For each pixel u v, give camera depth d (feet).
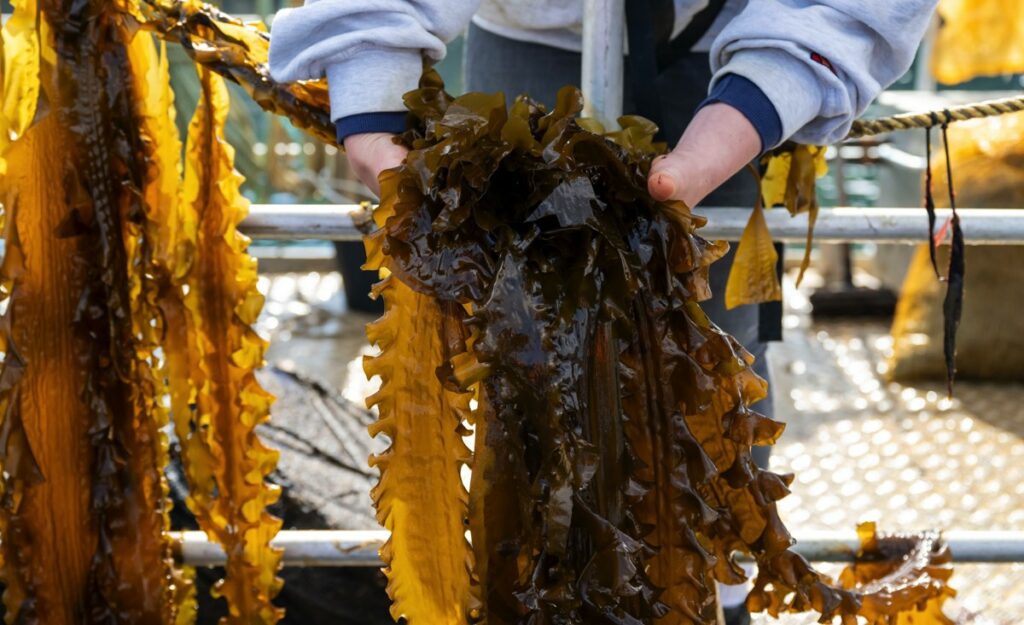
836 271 26.27
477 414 6.36
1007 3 19.11
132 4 7.45
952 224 7.83
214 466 7.74
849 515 15.61
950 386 7.88
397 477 6.73
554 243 6.35
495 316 6.19
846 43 6.75
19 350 7.29
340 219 7.88
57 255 7.42
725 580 6.95
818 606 7.01
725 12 7.83
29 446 7.31
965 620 9.45
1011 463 17.26
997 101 7.74
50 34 7.30
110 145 7.45
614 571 6.24
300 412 12.37
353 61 6.86
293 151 29.25
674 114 8.21
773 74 6.68
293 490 11.03
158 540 7.72
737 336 8.63
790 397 20.26
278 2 32.63
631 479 6.47
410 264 6.32
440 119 6.55
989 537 8.12
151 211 7.67
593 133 6.37
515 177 6.41
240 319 7.61
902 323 21.39
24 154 7.29
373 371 6.67
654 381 6.56
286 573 10.55
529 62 8.32
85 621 7.62
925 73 26.81
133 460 7.66
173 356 7.67
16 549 7.41
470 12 7.07
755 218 7.52
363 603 10.52
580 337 6.26
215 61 7.32
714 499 6.88
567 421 6.20
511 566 6.41
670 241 6.44
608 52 7.22
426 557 6.78
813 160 7.61
